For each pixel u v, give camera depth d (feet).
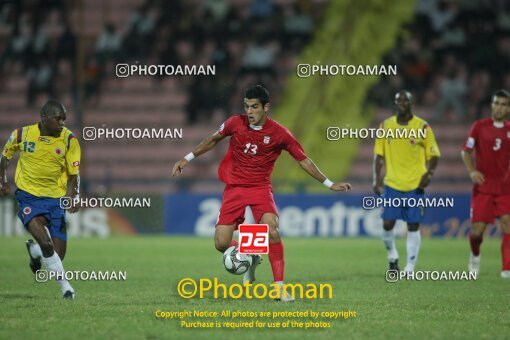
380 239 235.20
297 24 320.29
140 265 159.84
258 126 103.65
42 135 105.40
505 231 140.97
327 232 244.63
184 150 297.53
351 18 323.98
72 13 336.49
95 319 91.25
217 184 287.89
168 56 314.96
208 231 248.52
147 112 309.63
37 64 323.98
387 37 316.60
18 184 106.83
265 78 305.73
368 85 306.55
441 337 82.07
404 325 88.99
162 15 323.57
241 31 321.93
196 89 305.53
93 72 314.76
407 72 308.40
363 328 87.20
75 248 201.05
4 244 211.00
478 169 142.00
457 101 302.04
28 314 94.22
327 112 302.86
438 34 317.22
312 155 291.79
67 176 109.19
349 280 133.49
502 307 102.78
